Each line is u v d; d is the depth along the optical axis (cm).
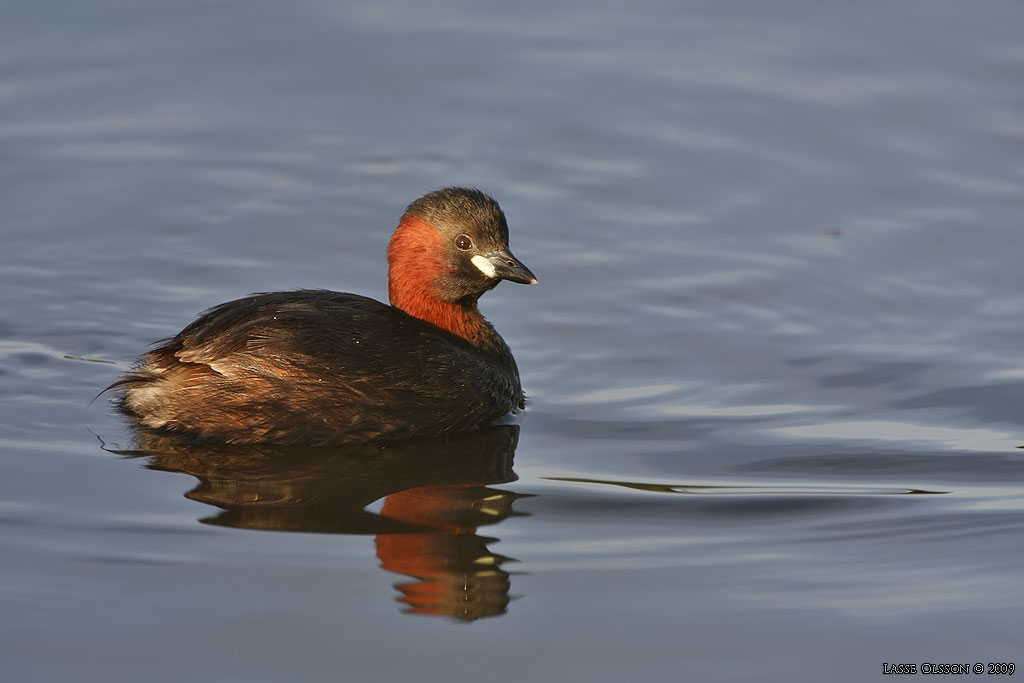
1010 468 1241
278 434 1269
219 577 1031
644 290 1636
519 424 1358
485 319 1456
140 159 1894
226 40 2162
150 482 1184
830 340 1521
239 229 1758
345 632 966
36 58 2091
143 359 1310
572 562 1073
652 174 1873
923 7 2223
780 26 2202
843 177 1855
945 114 1970
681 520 1148
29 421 1295
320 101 2038
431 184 1852
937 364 1458
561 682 915
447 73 2098
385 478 1218
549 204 1812
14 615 974
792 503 1177
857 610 1008
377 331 1320
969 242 1703
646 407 1390
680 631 979
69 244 1703
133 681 906
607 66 2109
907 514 1157
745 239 1734
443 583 1033
